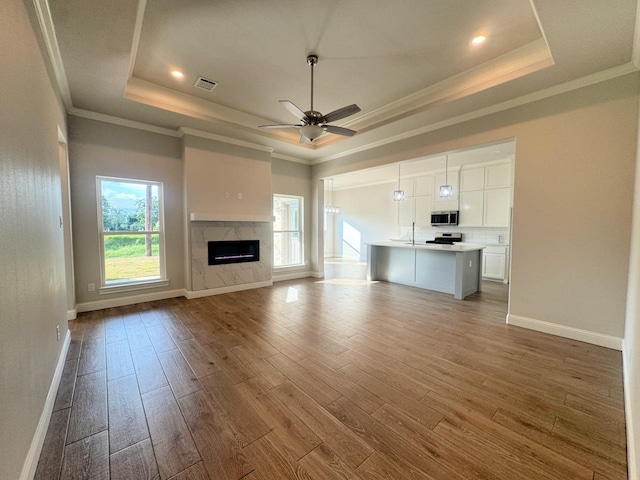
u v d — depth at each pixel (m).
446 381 2.19
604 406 1.88
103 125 3.93
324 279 6.41
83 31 2.20
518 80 2.88
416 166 7.14
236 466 1.41
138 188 4.37
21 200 1.41
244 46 2.71
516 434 1.63
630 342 2.17
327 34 2.54
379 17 2.33
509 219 6.21
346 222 10.63
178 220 4.67
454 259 5.03
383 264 6.28
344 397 1.98
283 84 3.43
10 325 1.17
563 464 1.42
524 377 2.24
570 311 3.01
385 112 4.07
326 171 6.23
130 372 2.30
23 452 1.28
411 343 2.89
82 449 1.51
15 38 1.40
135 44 2.49
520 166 3.28
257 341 2.93
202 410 1.84
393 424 1.71
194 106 3.96
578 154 2.91
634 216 2.49
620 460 1.44
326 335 3.10
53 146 2.38
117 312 3.87
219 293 4.95
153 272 4.54
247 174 5.22
